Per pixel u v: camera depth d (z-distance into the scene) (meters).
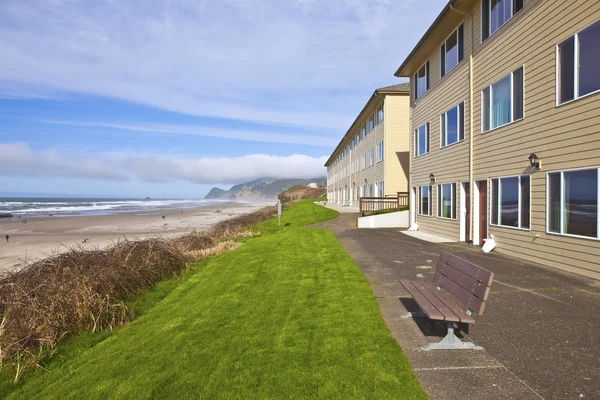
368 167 30.48
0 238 21.95
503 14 10.19
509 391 3.25
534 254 8.77
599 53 6.87
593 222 6.99
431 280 7.29
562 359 3.82
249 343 4.49
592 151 6.99
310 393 3.29
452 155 13.47
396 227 19.25
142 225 30.50
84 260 8.58
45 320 5.58
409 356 3.97
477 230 11.88
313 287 6.84
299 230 16.53
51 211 55.31
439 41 14.70
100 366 4.37
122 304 6.80
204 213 50.53
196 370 3.90
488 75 10.98
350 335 4.52
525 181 9.18
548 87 8.27
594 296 5.90
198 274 9.77
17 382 4.38
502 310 5.35
